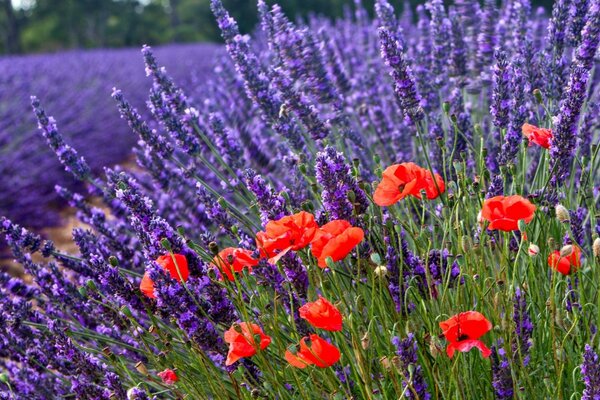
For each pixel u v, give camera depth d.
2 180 7.42
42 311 2.62
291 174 2.95
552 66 2.90
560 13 2.88
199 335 1.98
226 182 2.81
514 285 1.93
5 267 5.68
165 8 55.41
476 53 3.51
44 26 53.53
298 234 1.81
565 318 2.01
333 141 3.37
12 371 2.58
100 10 52.34
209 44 29.41
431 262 2.07
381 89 4.28
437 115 3.24
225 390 2.01
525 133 2.24
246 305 2.23
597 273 2.08
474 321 1.60
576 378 2.02
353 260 2.20
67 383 2.55
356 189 2.11
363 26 5.51
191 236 3.24
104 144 10.39
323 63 3.18
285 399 2.02
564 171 2.24
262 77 3.08
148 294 2.03
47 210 7.77
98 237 3.01
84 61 15.38
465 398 1.87
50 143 2.89
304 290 2.06
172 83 3.08
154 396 2.03
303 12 28.22
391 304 2.03
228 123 4.23
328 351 1.66
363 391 1.88
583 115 2.77
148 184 3.88
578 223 2.23
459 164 2.12
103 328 2.60
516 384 1.79
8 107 9.37
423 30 4.29
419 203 2.69
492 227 1.82
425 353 1.91
